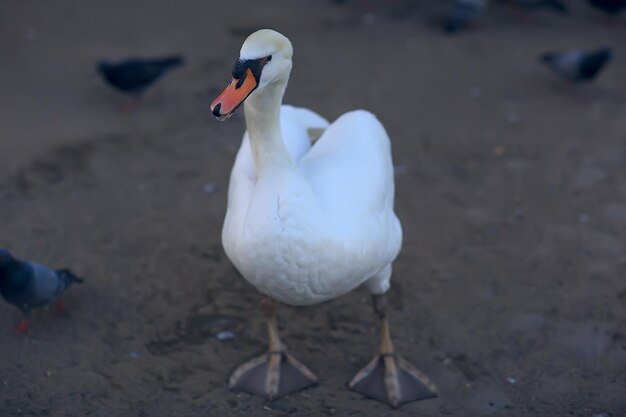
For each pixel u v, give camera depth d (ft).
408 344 24.25
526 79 41.68
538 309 25.64
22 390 22.33
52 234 28.96
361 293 26.40
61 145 34.47
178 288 26.58
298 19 48.14
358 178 20.42
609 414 21.74
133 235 29.07
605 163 33.99
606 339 24.44
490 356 23.84
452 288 26.61
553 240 29.01
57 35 44.80
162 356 23.79
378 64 42.93
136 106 38.19
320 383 22.94
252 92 18.25
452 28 46.29
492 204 31.22
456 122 37.32
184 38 45.19
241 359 23.80
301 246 18.57
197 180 32.55
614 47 45.50
